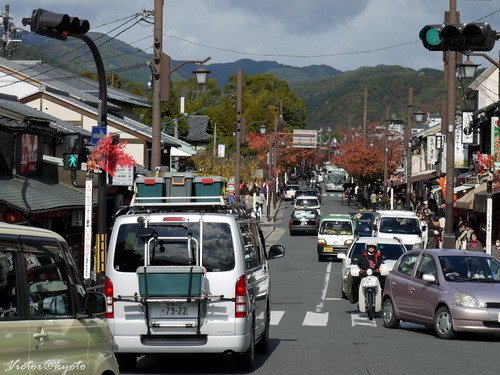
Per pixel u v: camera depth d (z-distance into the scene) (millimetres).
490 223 28656
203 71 29109
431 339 18250
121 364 14172
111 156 21125
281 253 17391
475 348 16797
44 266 7852
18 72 49125
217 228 13383
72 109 48344
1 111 28641
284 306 26062
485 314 17594
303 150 114688
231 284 13242
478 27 13703
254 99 141625
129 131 51469
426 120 105875
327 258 43969
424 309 18859
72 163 20625
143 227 13336
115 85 96875
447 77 35375
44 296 7805
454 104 34688
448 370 14125
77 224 31578
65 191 29750
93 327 8586
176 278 12992
